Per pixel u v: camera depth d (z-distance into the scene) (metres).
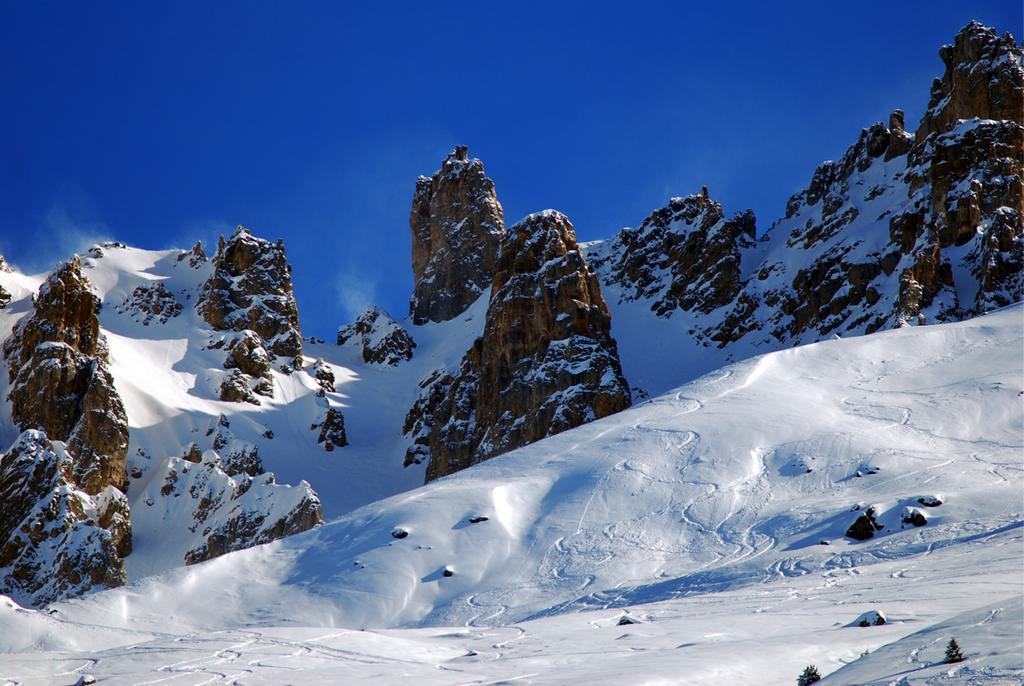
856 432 141.88
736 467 137.62
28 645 112.88
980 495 107.94
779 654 43.84
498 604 114.69
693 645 52.25
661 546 121.12
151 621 123.12
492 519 135.62
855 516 110.56
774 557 101.88
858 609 59.41
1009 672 24.55
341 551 136.00
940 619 51.03
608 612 78.62
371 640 63.16
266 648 60.59
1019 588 59.53
